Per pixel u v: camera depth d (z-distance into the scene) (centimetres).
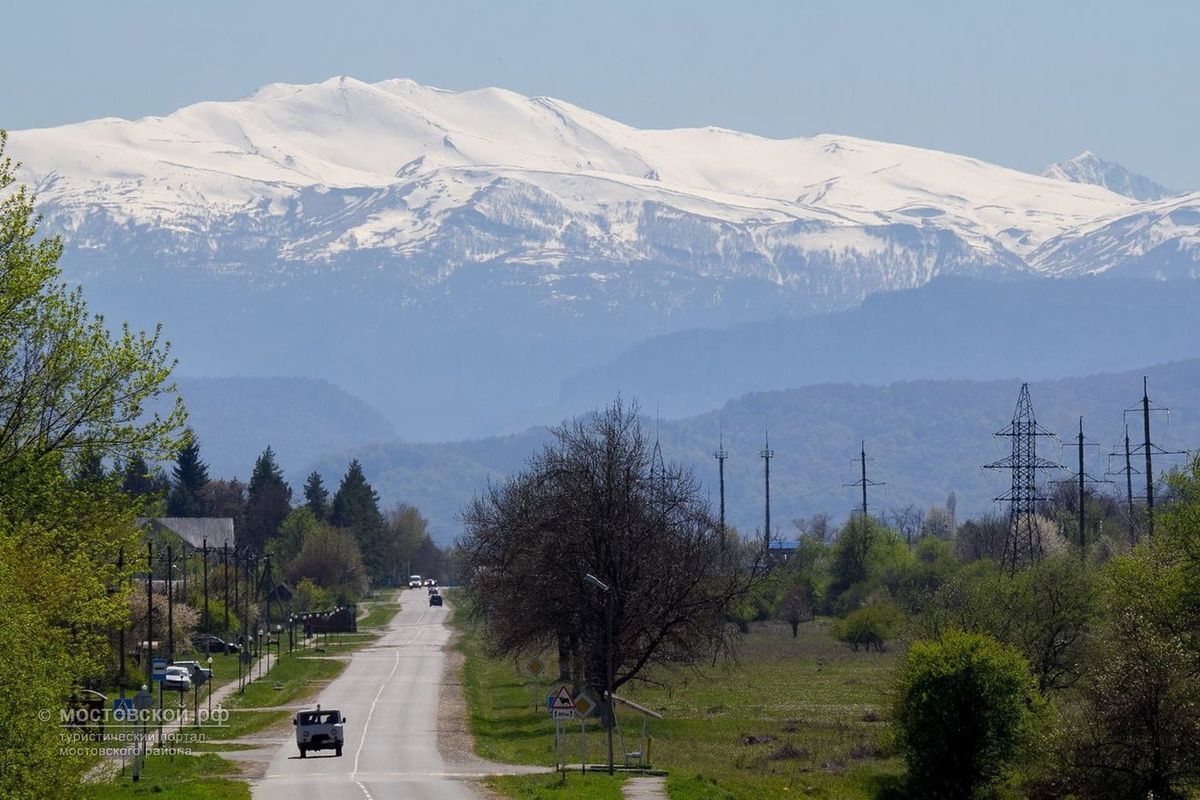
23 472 16488
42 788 13262
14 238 16525
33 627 13862
